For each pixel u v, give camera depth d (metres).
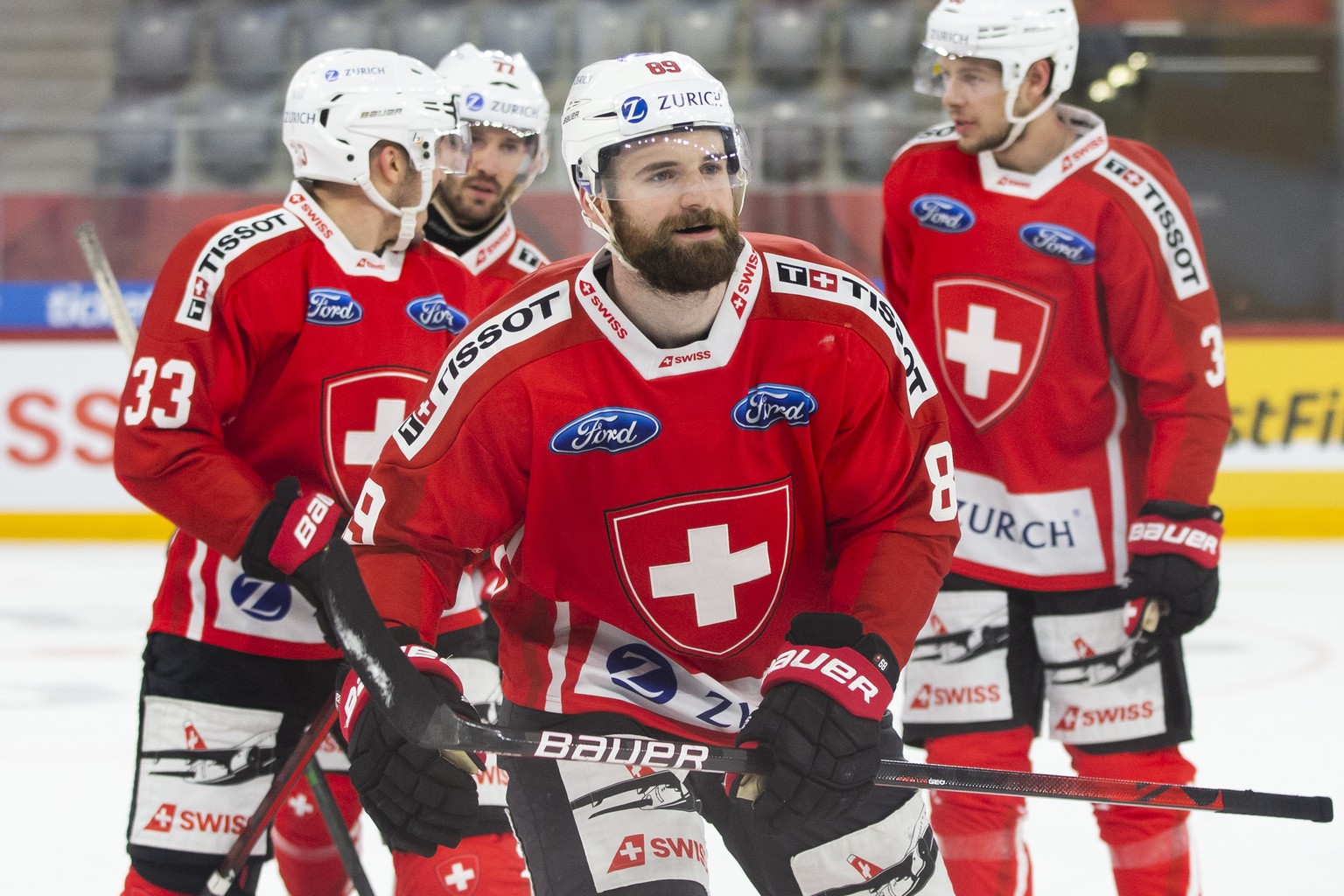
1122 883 10.70
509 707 7.80
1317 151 32.69
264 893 12.14
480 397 7.08
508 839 9.60
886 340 7.20
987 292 11.06
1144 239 10.73
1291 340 31.25
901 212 11.45
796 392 7.13
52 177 32.06
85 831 14.02
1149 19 36.44
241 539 8.66
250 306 9.05
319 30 40.69
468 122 11.73
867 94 38.91
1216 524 10.62
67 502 31.33
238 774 9.33
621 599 7.52
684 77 6.71
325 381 9.34
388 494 7.25
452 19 40.69
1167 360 10.77
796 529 7.52
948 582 11.08
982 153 11.09
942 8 10.91
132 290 30.98
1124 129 33.41
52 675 19.95
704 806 8.01
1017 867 10.52
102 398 31.11
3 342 31.19
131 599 24.84
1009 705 10.99
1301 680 19.41
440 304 9.69
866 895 7.44
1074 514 11.04
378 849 13.40
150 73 40.41
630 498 7.27
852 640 6.96
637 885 6.96
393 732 6.86
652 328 7.09
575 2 40.66
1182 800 7.10
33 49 40.59
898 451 7.34
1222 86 32.91
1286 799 7.11
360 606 6.98
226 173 32.28
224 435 9.44
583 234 29.81
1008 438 11.02
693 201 6.66
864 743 6.74
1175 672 10.95
